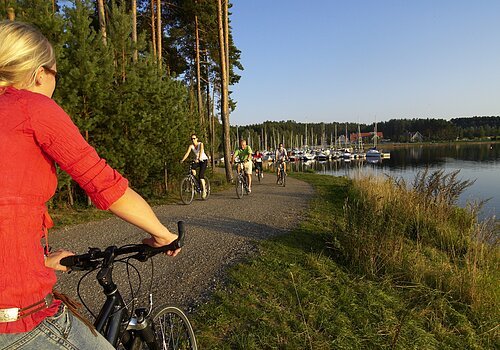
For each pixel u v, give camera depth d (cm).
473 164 5253
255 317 386
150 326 202
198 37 2555
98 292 444
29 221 126
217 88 3234
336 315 402
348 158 8750
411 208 820
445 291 494
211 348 331
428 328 413
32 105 129
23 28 137
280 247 631
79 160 133
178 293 448
